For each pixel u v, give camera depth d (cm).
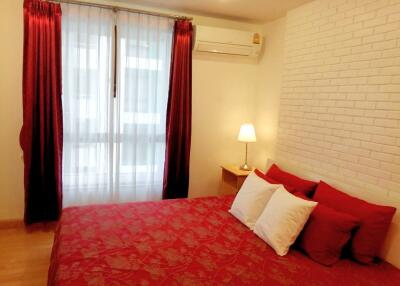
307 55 305
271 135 387
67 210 264
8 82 313
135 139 359
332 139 274
